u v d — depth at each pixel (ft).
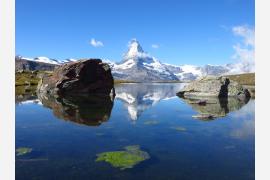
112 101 200.54
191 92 254.88
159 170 60.44
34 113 133.49
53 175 57.36
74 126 104.37
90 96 234.99
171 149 75.92
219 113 139.54
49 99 200.44
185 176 57.47
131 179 55.57
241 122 114.42
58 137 88.02
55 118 120.26
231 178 56.70
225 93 238.07
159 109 158.40
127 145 79.56
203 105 178.70
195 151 74.43
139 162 65.31
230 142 83.25
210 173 59.26
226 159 67.92
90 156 69.36
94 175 57.47
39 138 86.79
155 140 85.51
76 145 79.20
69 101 188.85
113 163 64.34
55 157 68.54
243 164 64.59
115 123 111.24
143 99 230.27
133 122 114.11
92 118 122.01
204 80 249.34
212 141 84.69
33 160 66.33
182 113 141.28
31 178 55.88
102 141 83.61
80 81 251.39
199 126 106.63
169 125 108.17
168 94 306.55
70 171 59.47
